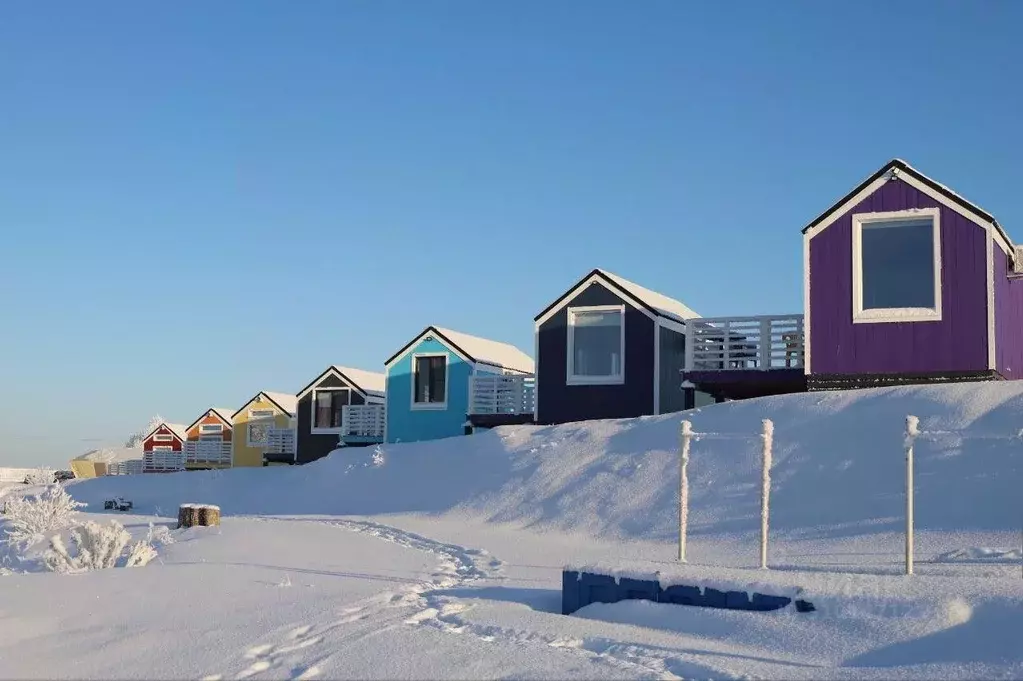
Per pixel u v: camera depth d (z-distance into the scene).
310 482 28.81
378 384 48.50
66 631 9.51
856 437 17.94
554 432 24.56
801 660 8.00
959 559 12.11
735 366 26.33
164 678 7.53
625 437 22.12
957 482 15.34
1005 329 23.00
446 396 36.50
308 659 8.05
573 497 19.89
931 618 8.19
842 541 14.20
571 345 29.23
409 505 23.23
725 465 18.77
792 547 14.29
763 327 25.06
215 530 19.50
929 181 22.02
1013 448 15.72
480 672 7.55
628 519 17.98
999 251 22.75
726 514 16.89
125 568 14.19
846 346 22.55
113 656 8.30
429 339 37.06
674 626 9.32
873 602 8.63
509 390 33.69
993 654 7.47
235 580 12.63
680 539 11.98
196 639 8.84
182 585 12.21
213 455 57.44
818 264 23.00
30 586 12.22
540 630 9.12
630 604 9.95
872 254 22.59
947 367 21.58
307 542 17.08
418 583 12.42
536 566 14.14
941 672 7.27
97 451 83.56
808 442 18.39
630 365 28.42
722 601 9.48
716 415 21.19
